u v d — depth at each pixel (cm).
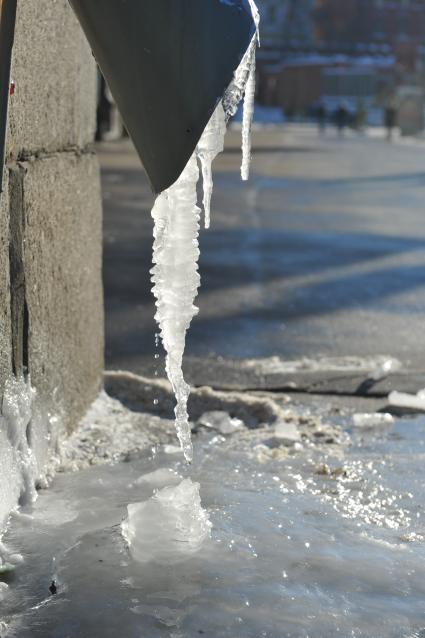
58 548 290
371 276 928
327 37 10256
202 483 356
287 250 1096
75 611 249
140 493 344
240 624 244
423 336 678
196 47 221
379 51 10200
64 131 403
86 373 441
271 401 471
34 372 352
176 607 252
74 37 415
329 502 337
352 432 448
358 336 673
